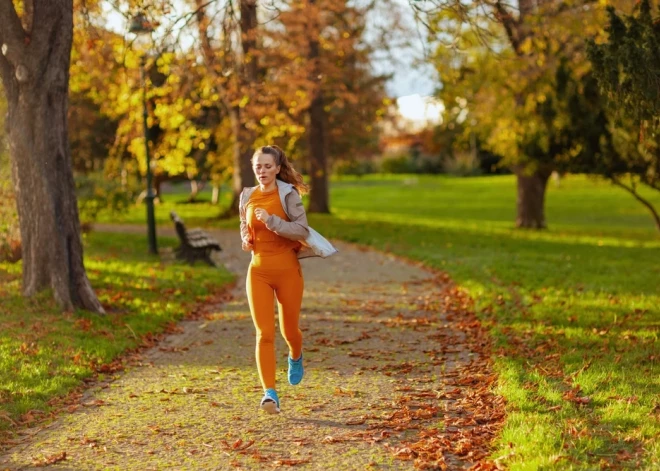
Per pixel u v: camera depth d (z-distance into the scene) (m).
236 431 5.35
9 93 9.64
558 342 7.95
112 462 4.77
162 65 14.84
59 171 9.71
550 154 20.42
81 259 9.79
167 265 14.89
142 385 6.69
